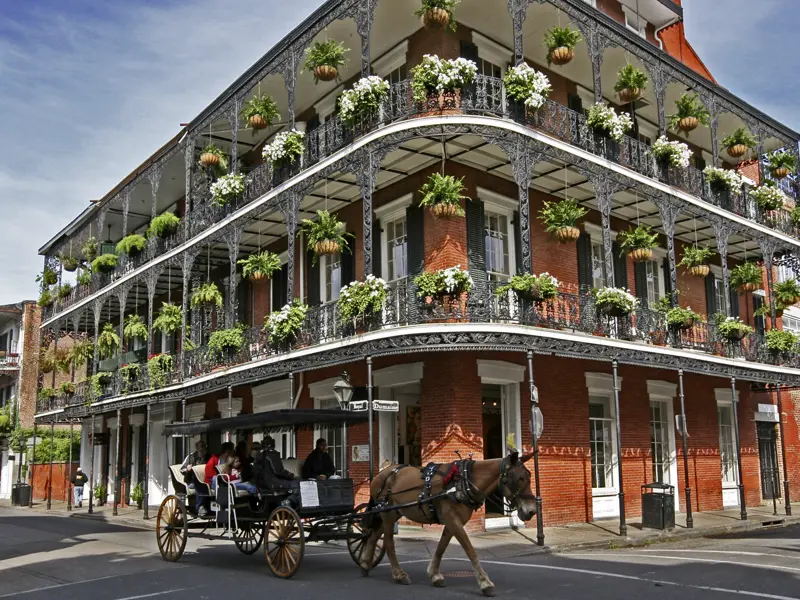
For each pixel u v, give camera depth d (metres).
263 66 19.27
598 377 18.69
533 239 18.23
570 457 17.72
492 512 16.61
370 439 14.21
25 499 32.66
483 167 17.31
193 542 15.88
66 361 31.41
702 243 23.16
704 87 20.50
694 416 21.64
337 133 16.83
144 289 28.16
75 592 9.93
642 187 18.02
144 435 28.62
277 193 18.22
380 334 14.71
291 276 17.61
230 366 19.31
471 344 14.23
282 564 10.60
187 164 22.50
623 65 19.69
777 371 20.98
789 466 25.56
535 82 15.70
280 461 11.55
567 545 13.92
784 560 11.92
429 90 15.41
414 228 17.25
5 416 38.19
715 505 21.62
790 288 22.84
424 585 9.67
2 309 40.50
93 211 29.67
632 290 20.55
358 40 18.30
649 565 11.42
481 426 16.12
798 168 24.12
